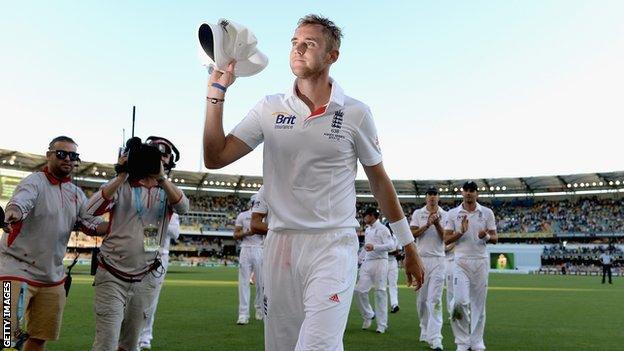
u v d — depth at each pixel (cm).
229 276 3023
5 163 5412
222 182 6769
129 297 461
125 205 461
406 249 316
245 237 1017
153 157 456
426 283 820
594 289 2316
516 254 5222
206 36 276
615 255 5066
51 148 478
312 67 287
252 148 310
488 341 846
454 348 788
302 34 289
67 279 508
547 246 5141
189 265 5844
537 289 2294
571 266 5050
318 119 288
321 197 289
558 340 856
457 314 736
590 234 5556
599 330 977
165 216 482
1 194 4900
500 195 6638
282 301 294
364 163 305
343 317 278
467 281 750
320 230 288
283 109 294
